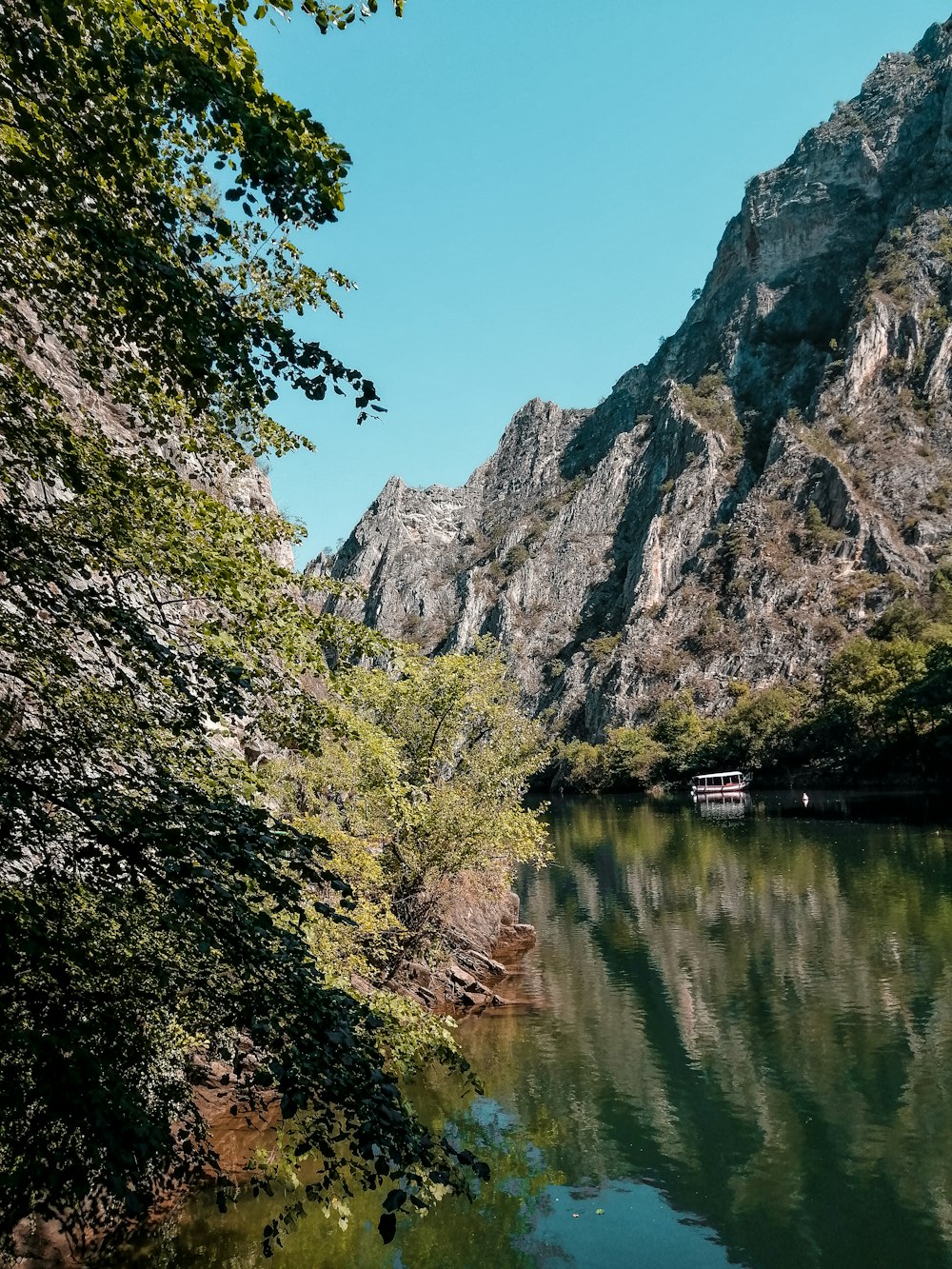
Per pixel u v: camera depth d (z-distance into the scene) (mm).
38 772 5711
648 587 189625
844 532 157125
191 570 6398
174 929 5117
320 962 11758
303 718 7484
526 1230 12312
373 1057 4977
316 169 4574
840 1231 12258
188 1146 6531
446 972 24031
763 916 32625
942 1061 17750
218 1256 10422
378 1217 11945
